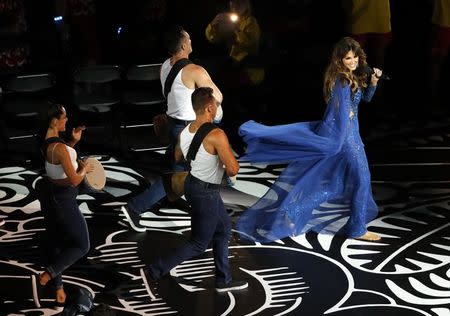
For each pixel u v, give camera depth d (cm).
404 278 2445
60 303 2331
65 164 2198
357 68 2583
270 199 2730
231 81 3697
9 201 3022
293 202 2688
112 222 2847
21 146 3538
